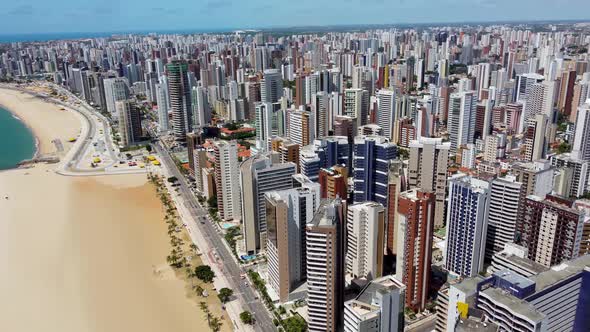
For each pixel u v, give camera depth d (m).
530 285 149.25
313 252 187.12
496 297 145.00
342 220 191.75
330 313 193.25
